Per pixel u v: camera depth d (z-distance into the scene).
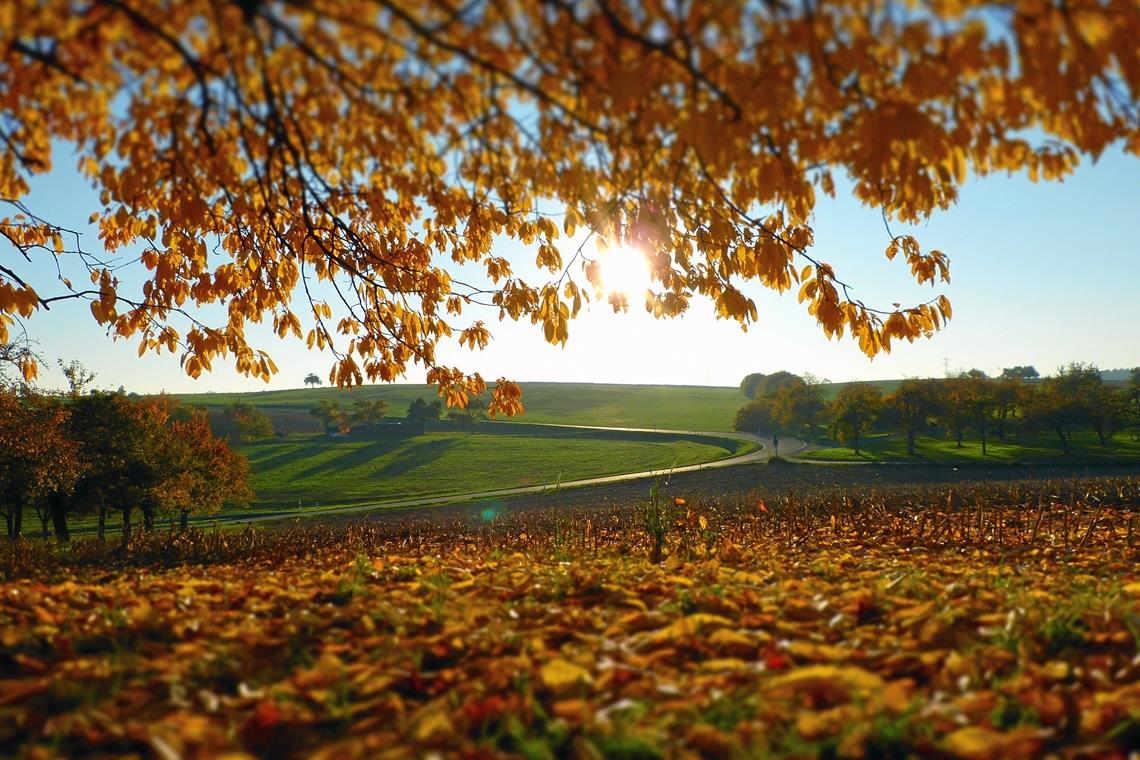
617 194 4.92
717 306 5.73
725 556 7.34
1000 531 10.07
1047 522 12.02
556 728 2.73
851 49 2.95
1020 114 3.15
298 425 127.12
